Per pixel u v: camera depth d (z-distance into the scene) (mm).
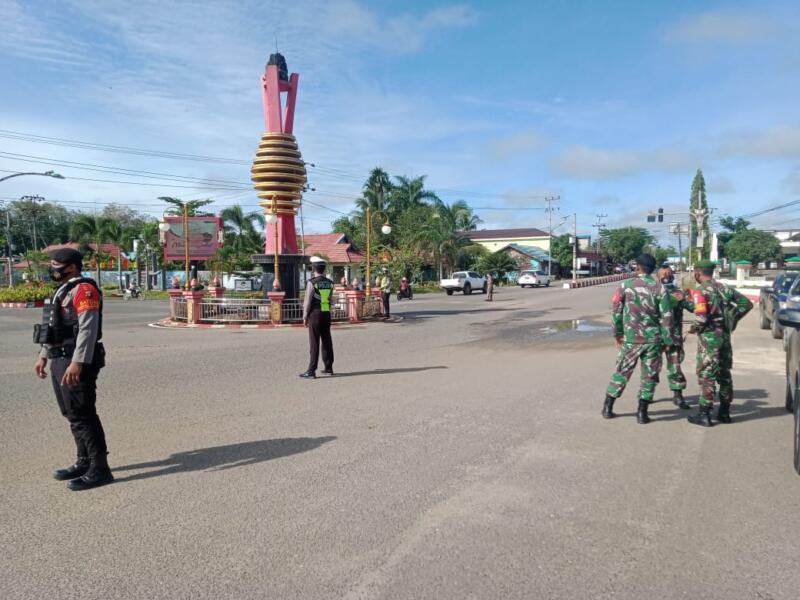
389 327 18078
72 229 48469
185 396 7785
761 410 6961
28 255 53844
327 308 9266
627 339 6297
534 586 3121
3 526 3842
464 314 22922
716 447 5504
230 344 13719
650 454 5293
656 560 3396
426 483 4570
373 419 6520
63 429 6164
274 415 6723
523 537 3674
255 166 20516
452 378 9047
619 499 4270
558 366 10180
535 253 77062
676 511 4062
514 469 4891
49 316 4516
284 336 15688
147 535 3703
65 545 3578
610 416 6508
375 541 3617
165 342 14141
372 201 50625
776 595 3047
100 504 4195
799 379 4852
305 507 4121
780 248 71625
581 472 4824
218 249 45156
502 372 9586
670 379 6973
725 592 3074
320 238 51438
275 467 4949
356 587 3109
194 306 18922
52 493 4406
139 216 82438
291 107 20828
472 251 60938
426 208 50562
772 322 14219
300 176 20766
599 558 3418
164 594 3049
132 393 7984
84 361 4402
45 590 3088
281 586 3119
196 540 3633
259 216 49250
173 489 4465
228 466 4977
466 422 6375
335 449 5430
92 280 4629
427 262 51781
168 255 44562
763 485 4543
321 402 7391
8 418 6617
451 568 3303
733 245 73125
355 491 4410
